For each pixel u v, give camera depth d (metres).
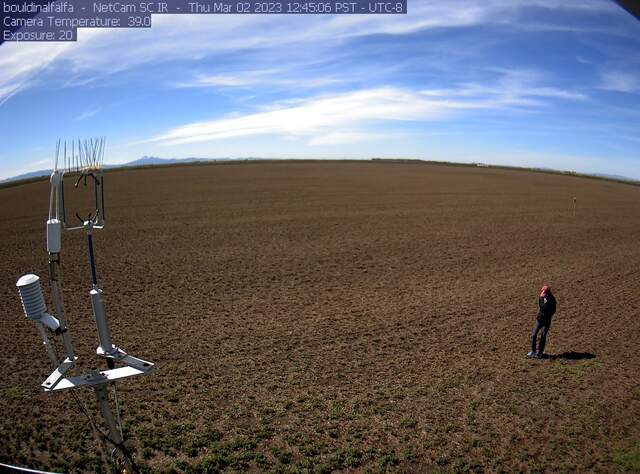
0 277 19.73
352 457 7.91
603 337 13.56
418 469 7.62
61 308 5.76
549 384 10.55
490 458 7.86
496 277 20.88
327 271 21.48
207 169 74.06
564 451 7.99
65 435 8.45
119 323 14.48
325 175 68.12
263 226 32.22
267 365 11.66
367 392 10.27
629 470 7.38
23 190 52.34
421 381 10.80
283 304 16.72
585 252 26.52
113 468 6.48
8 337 13.12
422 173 75.88
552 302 11.80
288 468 7.63
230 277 20.14
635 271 22.17
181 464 7.65
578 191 61.56
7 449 8.01
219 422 9.03
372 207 41.94
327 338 13.49
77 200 42.66
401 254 25.19
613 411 9.30
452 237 30.02
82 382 5.65
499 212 41.38
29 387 10.25
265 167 78.94
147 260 22.86
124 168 73.62
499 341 13.32
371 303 16.92
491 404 9.69
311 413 9.39
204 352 12.38
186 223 32.88
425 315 15.59
